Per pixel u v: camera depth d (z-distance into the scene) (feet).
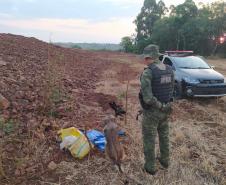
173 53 40.37
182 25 182.91
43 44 79.56
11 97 25.81
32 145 18.92
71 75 44.11
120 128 23.59
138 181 16.56
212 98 36.65
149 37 218.38
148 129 16.33
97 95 34.01
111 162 18.03
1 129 19.97
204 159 19.38
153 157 16.71
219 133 24.89
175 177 17.26
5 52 50.19
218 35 169.07
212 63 98.43
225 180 17.35
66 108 26.07
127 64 79.71
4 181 15.67
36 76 35.83
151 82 15.78
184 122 26.99
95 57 93.09
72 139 18.79
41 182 15.98
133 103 32.01
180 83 35.04
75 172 17.06
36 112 23.91
